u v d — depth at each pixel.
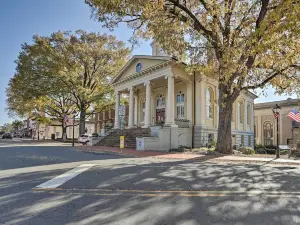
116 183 6.04
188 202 4.53
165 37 14.11
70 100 39.91
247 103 32.44
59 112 41.81
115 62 36.31
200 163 10.41
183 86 24.36
